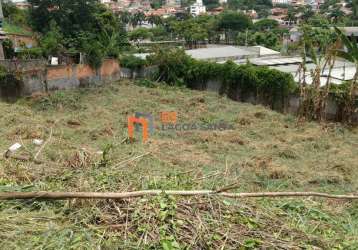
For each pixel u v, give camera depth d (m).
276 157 8.89
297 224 4.04
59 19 28.05
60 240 3.27
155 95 16.41
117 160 6.09
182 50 18.98
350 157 8.98
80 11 28.25
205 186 4.80
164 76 18.88
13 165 5.45
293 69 19.77
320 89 12.34
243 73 15.54
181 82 18.27
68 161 5.78
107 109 13.85
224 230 3.54
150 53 20.91
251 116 12.91
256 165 8.05
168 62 18.64
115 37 20.28
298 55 26.66
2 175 4.93
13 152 6.76
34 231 3.38
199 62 17.80
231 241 3.42
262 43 37.53
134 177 4.79
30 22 29.88
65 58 19.17
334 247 3.62
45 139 9.12
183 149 9.19
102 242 3.30
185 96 16.25
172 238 3.32
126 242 3.30
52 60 18.69
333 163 8.42
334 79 16.19
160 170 6.29
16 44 23.38
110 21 29.20
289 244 3.48
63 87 16.66
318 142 10.09
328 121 12.66
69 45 20.70
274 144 9.78
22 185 4.48
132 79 19.75
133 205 3.79
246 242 3.38
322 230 4.04
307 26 17.89
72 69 16.92
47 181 4.80
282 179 7.30
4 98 14.53
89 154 6.17
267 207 4.28
